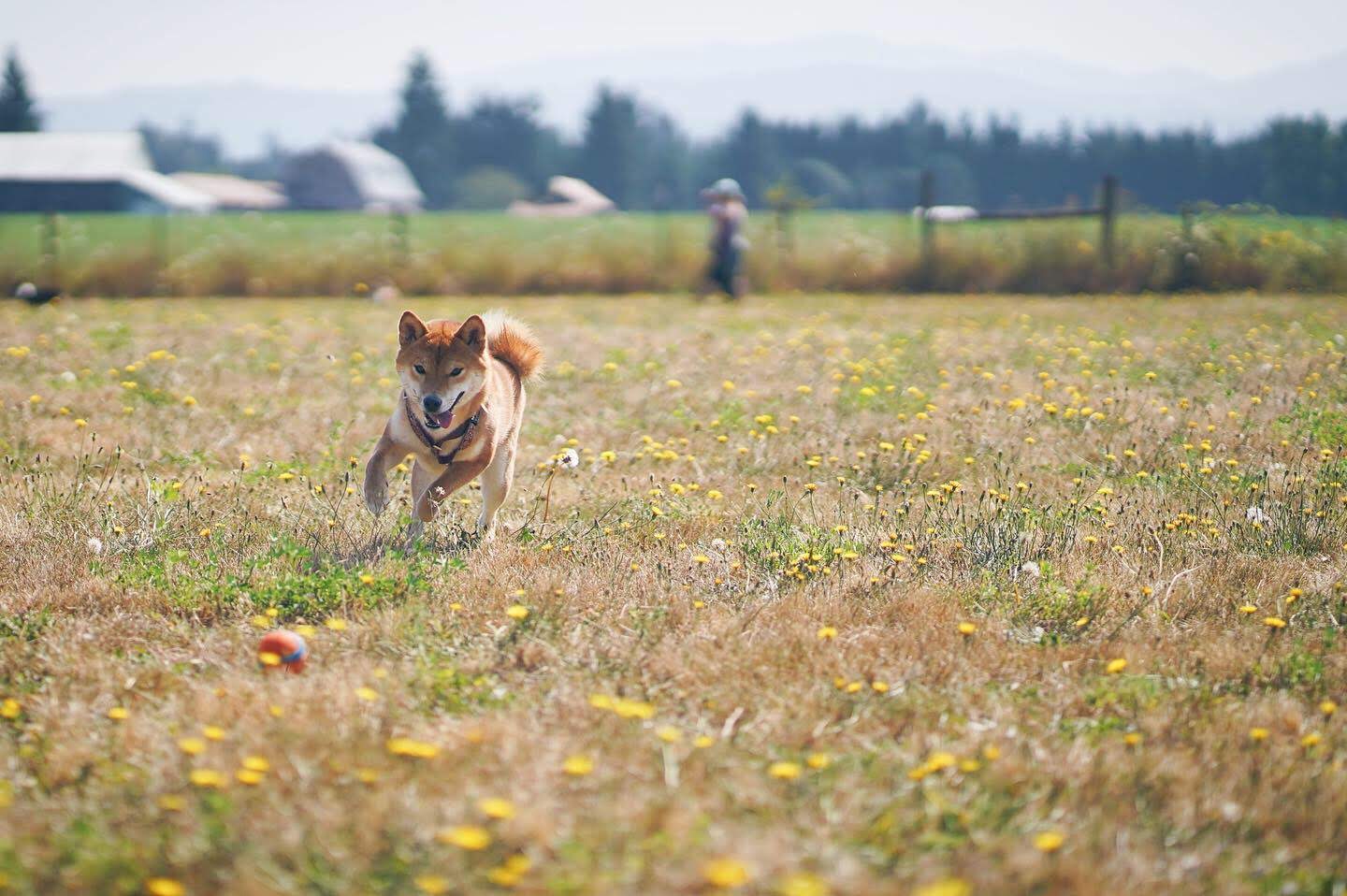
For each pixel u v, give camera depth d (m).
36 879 4.72
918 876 4.72
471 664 7.16
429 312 28.28
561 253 36.22
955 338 22.52
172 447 13.19
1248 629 7.79
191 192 155.25
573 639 7.53
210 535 9.66
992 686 7.00
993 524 10.04
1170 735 6.25
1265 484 11.02
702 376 18.23
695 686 6.85
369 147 196.50
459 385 9.70
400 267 34.94
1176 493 11.08
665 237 37.91
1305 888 4.80
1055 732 6.30
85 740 6.09
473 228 67.50
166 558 9.05
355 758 5.75
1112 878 4.76
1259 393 15.81
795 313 28.48
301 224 74.19
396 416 10.15
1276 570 8.86
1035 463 12.55
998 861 4.86
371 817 5.10
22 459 12.32
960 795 5.43
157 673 7.01
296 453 12.84
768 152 191.88
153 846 4.93
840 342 21.94
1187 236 33.81
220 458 12.80
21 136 142.12
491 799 5.17
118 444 12.33
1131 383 17.09
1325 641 7.54
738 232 33.16
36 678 7.07
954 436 13.68
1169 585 8.49
